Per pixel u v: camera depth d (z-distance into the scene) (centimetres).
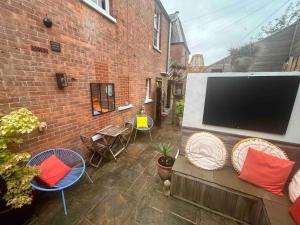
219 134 211
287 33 576
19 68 156
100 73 279
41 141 189
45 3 174
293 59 406
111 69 309
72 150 221
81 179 232
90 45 248
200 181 178
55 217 167
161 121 580
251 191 159
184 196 193
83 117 253
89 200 192
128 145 370
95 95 279
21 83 160
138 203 191
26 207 153
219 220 170
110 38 295
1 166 118
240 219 168
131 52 381
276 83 165
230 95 191
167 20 644
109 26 288
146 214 175
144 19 431
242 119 191
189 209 184
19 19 151
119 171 257
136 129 411
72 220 164
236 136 202
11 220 141
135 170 262
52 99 196
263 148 178
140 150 343
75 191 207
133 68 402
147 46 475
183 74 827
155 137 437
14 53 151
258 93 176
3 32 141
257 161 168
